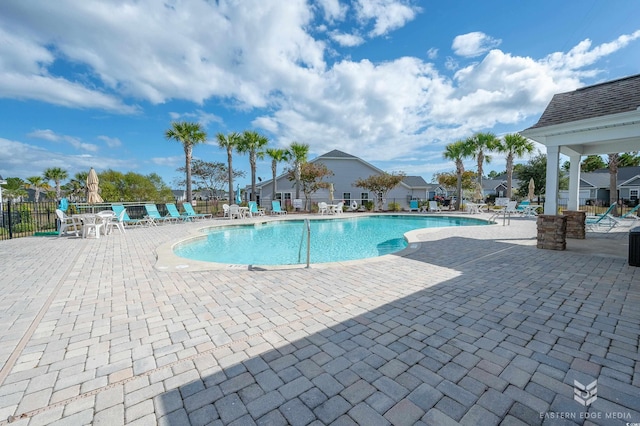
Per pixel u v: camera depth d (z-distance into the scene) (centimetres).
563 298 381
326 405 191
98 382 218
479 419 178
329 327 305
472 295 397
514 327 300
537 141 763
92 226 1009
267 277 491
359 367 233
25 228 1158
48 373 229
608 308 346
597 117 638
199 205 2364
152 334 293
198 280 476
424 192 3219
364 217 1981
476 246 766
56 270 541
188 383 216
